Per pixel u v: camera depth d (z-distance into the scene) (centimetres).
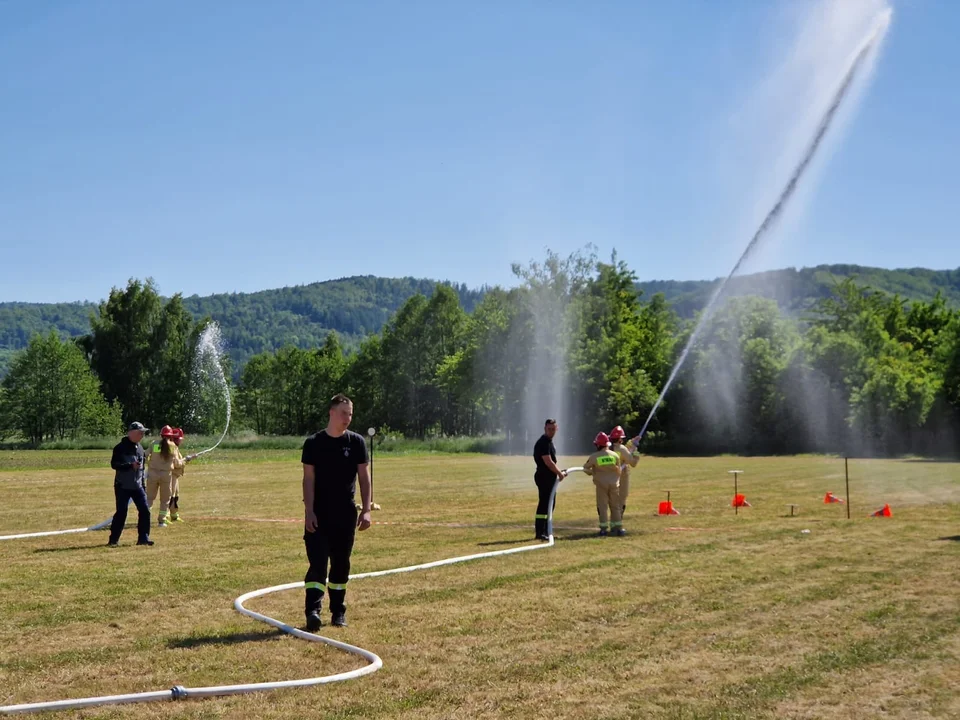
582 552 1269
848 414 5903
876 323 7138
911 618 841
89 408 8075
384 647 756
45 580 1077
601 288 6938
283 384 10475
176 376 8488
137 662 714
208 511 1934
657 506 2047
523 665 697
